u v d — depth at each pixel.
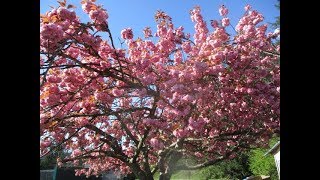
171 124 6.42
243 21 7.50
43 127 5.50
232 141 8.02
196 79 6.29
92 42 5.34
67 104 6.37
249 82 7.02
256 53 6.91
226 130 7.64
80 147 7.71
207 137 7.02
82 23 5.30
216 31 6.89
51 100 5.79
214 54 6.41
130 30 6.38
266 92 7.01
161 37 7.06
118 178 10.94
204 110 7.02
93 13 5.31
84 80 6.26
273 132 7.13
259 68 7.04
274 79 7.13
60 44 4.91
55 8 5.08
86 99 6.43
